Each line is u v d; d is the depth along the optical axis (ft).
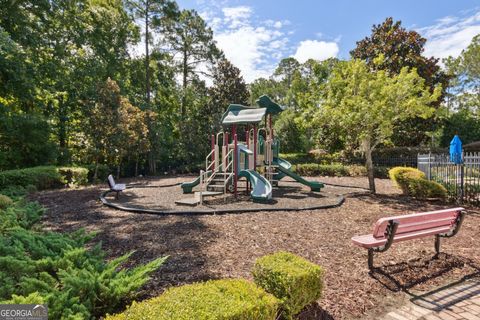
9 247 9.70
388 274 11.34
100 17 64.08
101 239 15.15
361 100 29.73
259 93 143.84
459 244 14.88
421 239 15.60
